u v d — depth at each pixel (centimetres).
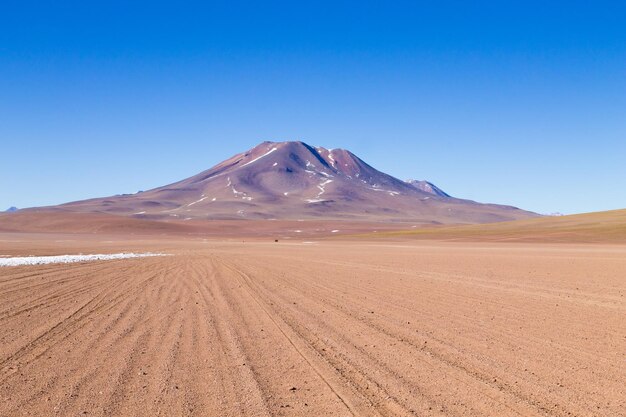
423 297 2036
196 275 3017
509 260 4306
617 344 1234
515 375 987
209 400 859
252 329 1411
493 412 799
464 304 1853
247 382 951
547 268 3466
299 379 968
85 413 805
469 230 12925
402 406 826
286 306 1811
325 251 6431
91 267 3644
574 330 1394
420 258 4697
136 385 936
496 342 1255
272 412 806
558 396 870
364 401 850
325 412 805
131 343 1247
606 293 2152
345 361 1088
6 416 796
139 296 2078
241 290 2273
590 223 11706
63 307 1794
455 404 834
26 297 2050
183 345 1227
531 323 1493
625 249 6359
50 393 898
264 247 8150
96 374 1002
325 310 1725
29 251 6372
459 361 1084
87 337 1314
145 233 19975
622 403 837
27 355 1146
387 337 1312
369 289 2303
